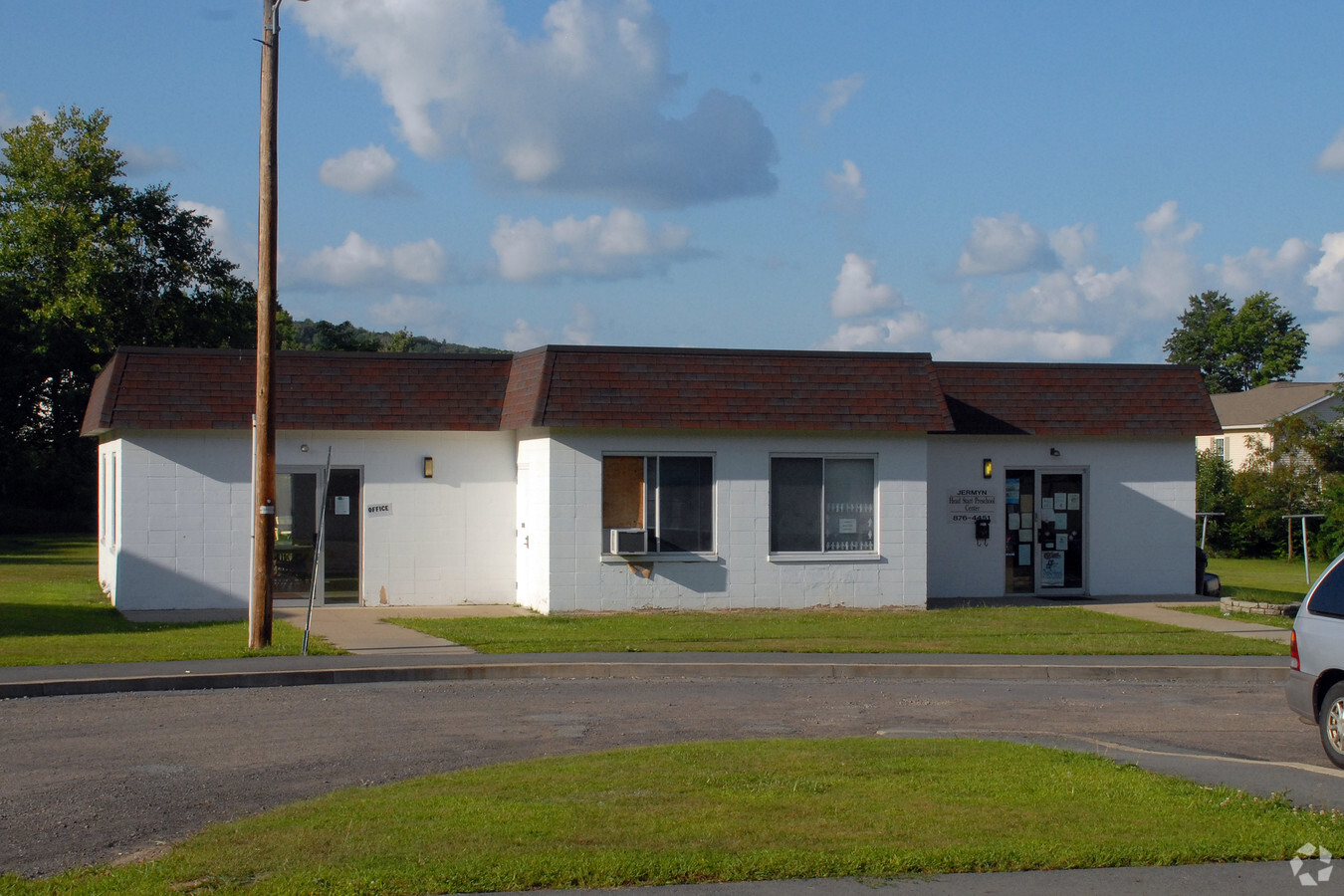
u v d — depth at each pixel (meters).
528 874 6.06
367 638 16.44
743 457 20.61
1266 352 82.25
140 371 19.70
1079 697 13.34
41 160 53.69
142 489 19.92
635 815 7.27
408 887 5.89
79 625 17.92
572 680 14.12
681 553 20.34
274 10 15.16
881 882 6.18
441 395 21.06
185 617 19.11
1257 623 19.31
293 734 10.52
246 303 60.12
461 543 21.34
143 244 56.69
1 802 8.02
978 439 23.06
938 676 14.86
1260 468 44.28
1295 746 10.61
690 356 20.45
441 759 9.52
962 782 8.23
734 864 6.25
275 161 15.27
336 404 20.44
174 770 9.05
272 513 15.34
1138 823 7.17
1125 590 23.44
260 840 6.75
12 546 42.22
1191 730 11.30
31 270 53.44
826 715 11.82
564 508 19.88
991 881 6.23
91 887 5.94
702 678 14.45
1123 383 23.50
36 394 53.53
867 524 21.17
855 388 20.91
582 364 19.94
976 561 23.05
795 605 20.73
